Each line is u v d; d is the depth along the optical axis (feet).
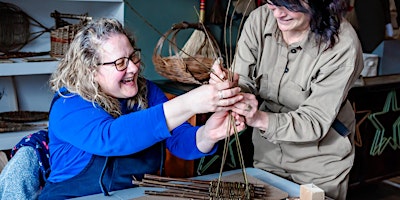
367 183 12.22
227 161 10.07
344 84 6.31
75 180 5.74
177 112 5.39
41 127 10.02
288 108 7.05
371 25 13.03
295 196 5.82
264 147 7.49
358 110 11.40
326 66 6.38
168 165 10.14
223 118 5.88
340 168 7.09
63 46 9.94
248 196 5.42
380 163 12.32
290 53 6.73
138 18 10.57
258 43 7.00
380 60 13.35
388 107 12.01
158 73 10.19
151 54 10.87
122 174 5.85
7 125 9.71
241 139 10.11
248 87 7.00
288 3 5.87
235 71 7.15
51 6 10.73
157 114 5.40
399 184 13.64
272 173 7.00
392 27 13.21
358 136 11.59
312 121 6.35
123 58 5.74
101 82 5.82
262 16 6.99
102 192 5.76
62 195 5.70
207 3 11.18
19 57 9.96
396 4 13.20
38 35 10.66
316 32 6.31
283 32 6.74
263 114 6.23
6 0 10.24
